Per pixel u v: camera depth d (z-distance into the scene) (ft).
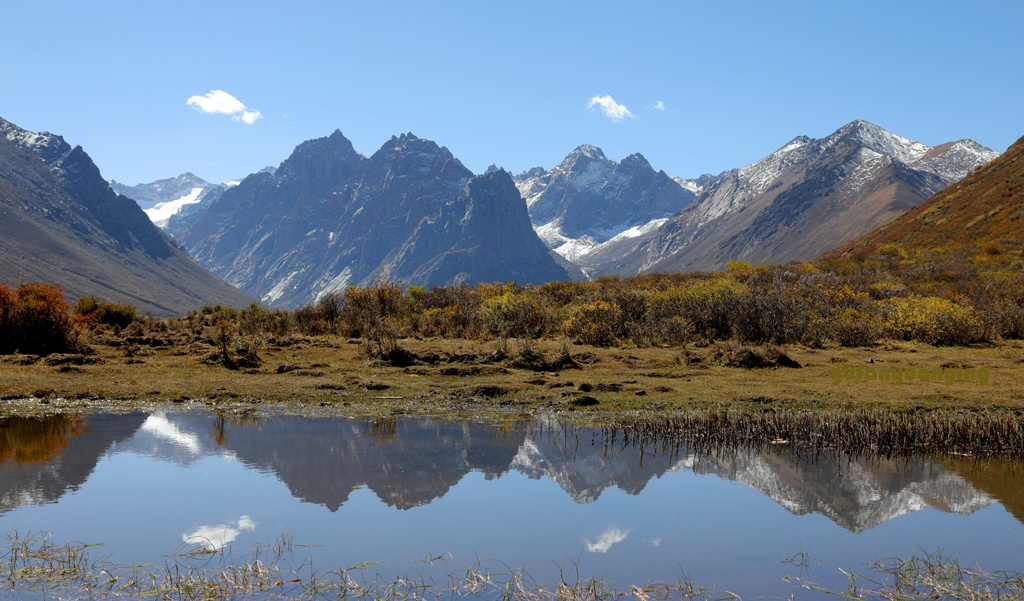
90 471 45.01
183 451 49.98
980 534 36.40
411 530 35.88
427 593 28.81
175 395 68.69
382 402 67.97
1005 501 41.86
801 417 58.39
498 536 35.24
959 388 72.43
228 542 33.96
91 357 80.07
